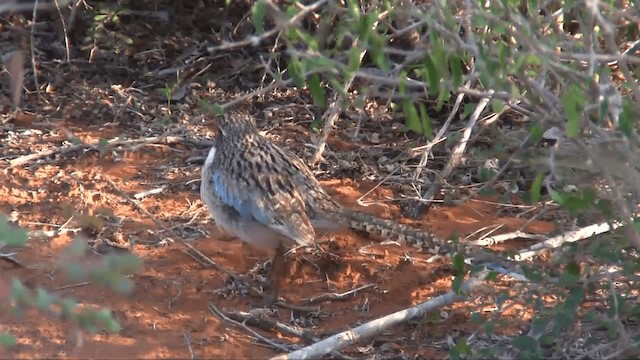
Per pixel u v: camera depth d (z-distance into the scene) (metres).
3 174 13.24
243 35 16.38
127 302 10.49
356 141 14.55
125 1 16.53
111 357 9.51
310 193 10.79
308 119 15.13
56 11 16.19
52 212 12.28
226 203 10.79
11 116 14.91
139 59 16.25
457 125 14.38
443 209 12.95
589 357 9.27
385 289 11.02
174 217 12.41
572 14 10.63
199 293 10.79
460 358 9.27
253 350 9.83
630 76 8.38
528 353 8.99
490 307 10.46
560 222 12.32
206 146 14.41
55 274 10.90
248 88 15.80
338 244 11.89
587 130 8.81
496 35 8.71
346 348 9.87
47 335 9.78
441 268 11.41
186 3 16.91
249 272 11.30
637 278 9.19
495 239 11.66
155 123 14.71
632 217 8.80
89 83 15.88
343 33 8.06
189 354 9.66
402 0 8.48
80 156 13.92
